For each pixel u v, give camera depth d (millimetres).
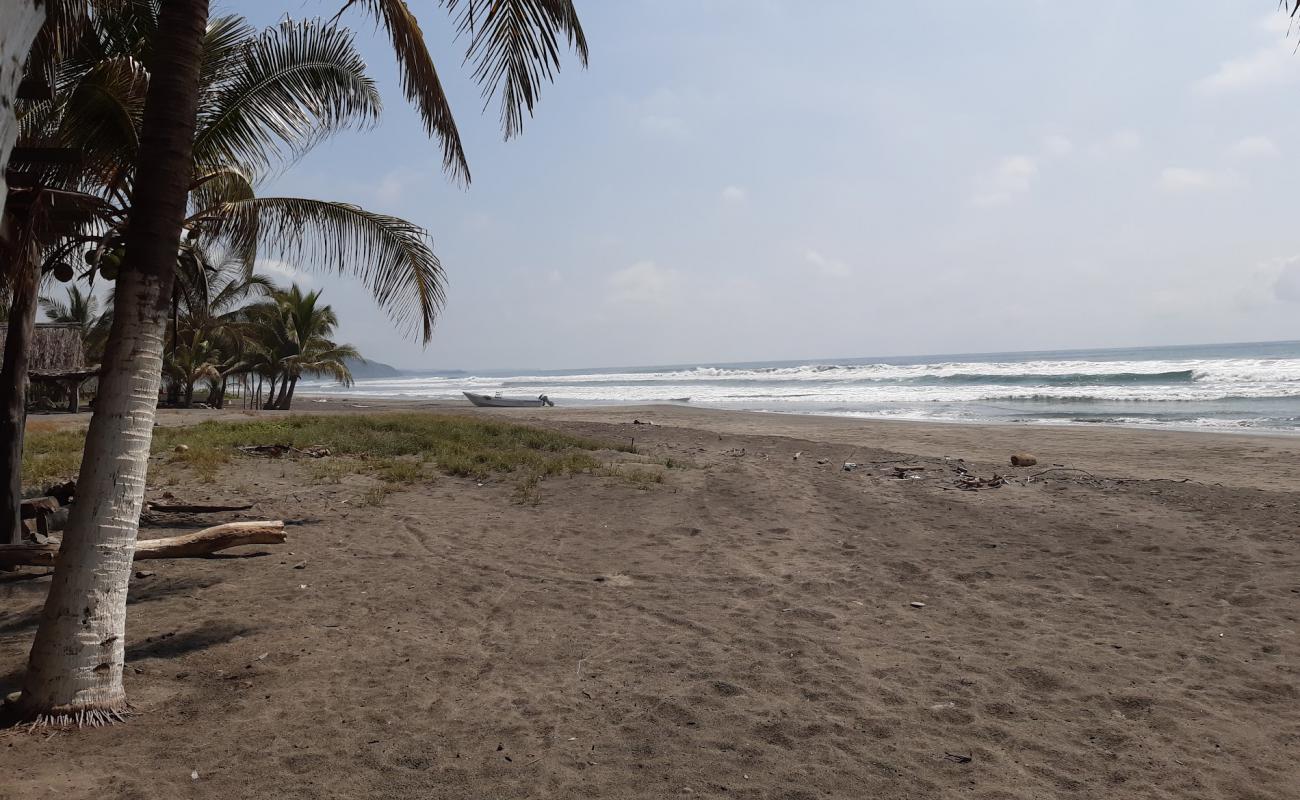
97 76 5535
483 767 3412
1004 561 7156
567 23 4957
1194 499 9898
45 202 5133
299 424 18562
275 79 6336
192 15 3951
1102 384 45125
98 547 3812
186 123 3941
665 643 5039
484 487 11008
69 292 37062
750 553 7520
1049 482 11539
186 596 5953
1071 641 5059
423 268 6602
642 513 9375
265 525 7191
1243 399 31656
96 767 3299
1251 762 3457
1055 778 3338
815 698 4180
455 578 6590
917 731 3791
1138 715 3955
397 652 4848
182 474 11383
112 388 3855
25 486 9859
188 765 3357
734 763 3469
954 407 35469
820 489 11094
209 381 41719
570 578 6641
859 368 87625
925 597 6086
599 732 3771
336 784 3240
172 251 3973
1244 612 5598
